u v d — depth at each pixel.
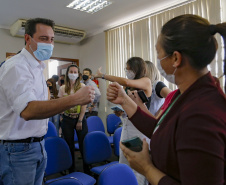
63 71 6.30
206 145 0.43
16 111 1.02
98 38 5.06
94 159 2.27
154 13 3.70
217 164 0.43
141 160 0.63
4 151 1.13
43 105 0.97
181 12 3.29
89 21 4.35
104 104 4.95
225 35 0.53
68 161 2.03
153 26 3.75
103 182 1.28
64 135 2.71
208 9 2.95
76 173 2.04
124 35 4.32
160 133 0.59
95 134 2.34
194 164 0.44
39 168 1.28
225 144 0.45
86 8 3.73
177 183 0.52
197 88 0.55
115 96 0.94
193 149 0.44
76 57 5.64
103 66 4.95
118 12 3.86
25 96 1.00
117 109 1.62
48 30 1.26
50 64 8.12
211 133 0.44
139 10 3.77
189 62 0.56
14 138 1.12
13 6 3.46
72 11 3.77
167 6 3.50
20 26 4.02
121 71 4.40
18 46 4.60
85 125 2.81
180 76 0.60
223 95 0.52
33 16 3.94
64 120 2.70
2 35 4.40
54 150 1.95
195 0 3.11
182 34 0.55
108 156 2.38
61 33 4.64
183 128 0.48
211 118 0.45
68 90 2.78
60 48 5.33
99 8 3.69
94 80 4.91
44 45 1.25
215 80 0.59
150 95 1.67
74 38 5.00
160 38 0.62
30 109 0.97
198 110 0.47
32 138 1.19
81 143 2.74
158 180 0.56
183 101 0.56
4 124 1.13
